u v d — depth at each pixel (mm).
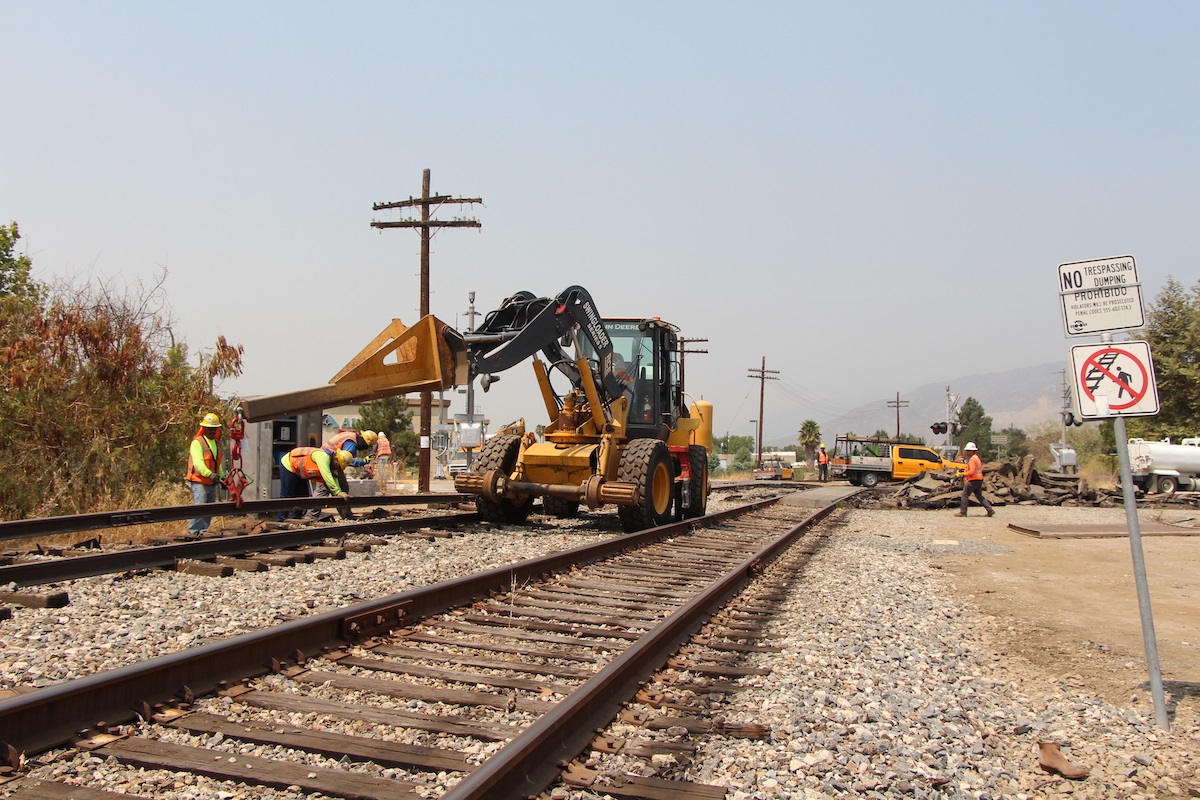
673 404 15141
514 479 12828
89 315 14180
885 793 3738
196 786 3408
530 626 6328
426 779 3543
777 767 3918
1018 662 6418
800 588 8906
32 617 6090
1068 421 44938
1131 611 8578
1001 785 3951
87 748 3656
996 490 26281
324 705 4305
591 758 3865
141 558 8141
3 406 12648
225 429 15000
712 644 6094
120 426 13906
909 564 11711
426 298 24719
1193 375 39281
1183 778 4145
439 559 9367
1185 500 26844
